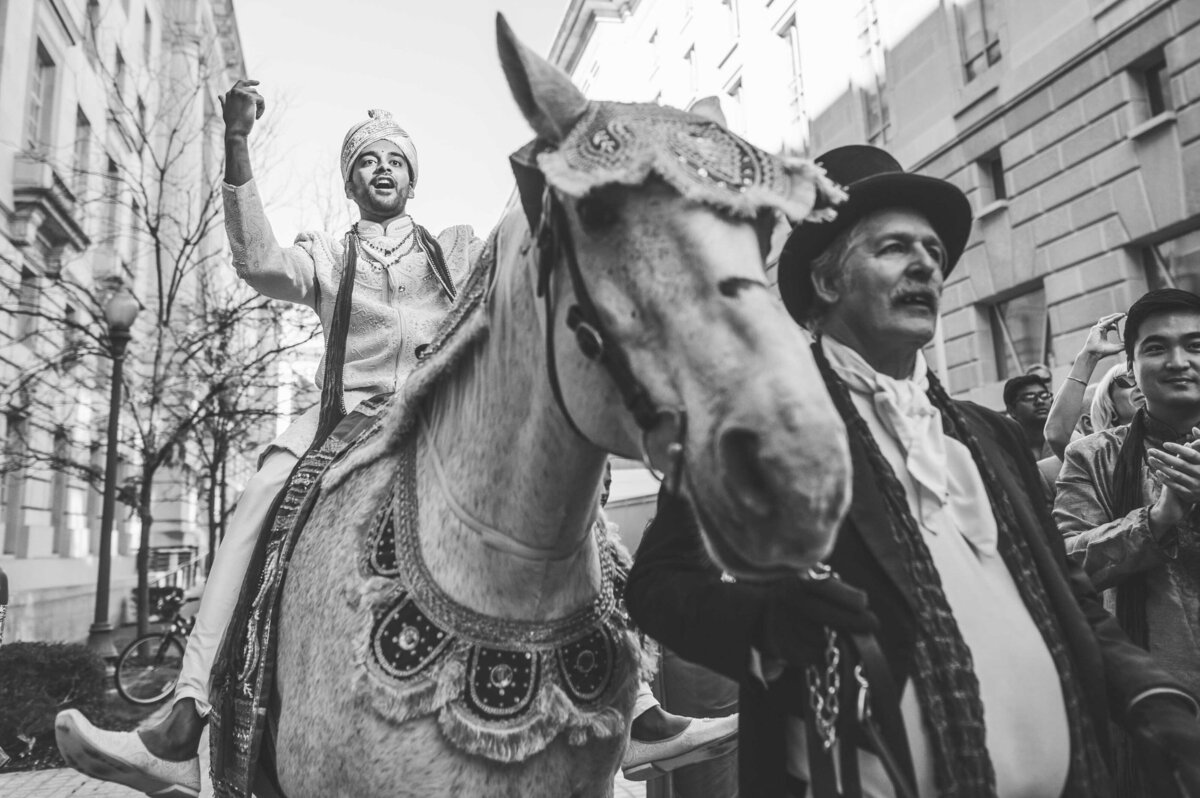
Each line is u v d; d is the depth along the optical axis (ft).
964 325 41.09
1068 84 35.42
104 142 60.90
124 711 25.76
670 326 3.38
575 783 5.17
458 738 4.68
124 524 68.03
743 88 66.90
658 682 11.43
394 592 5.08
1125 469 8.38
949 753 4.32
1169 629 7.47
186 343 42.04
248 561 7.38
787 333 3.27
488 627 4.91
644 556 5.20
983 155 40.06
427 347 5.96
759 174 3.63
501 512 4.93
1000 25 39.24
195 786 6.91
